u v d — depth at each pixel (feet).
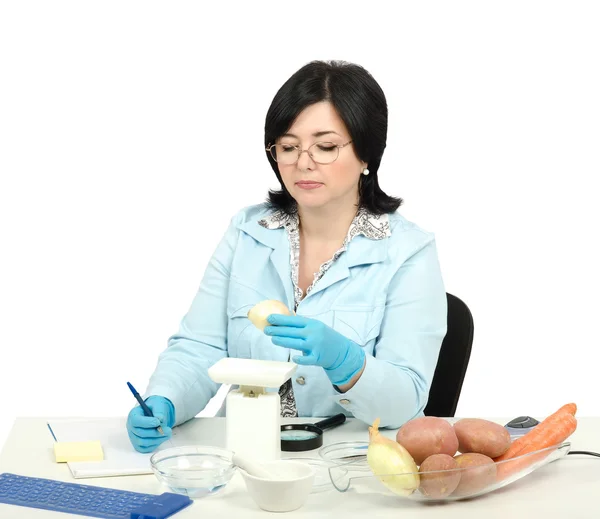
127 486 8.09
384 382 9.27
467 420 8.16
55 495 7.78
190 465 8.25
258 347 10.33
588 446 9.04
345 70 9.82
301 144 9.75
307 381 10.12
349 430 9.59
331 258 10.37
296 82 9.75
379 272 10.17
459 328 10.71
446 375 10.71
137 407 9.04
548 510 7.65
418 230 10.42
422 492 7.66
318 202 9.89
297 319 8.71
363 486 8.12
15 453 8.82
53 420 9.66
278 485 7.52
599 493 7.97
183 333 10.68
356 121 9.72
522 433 8.97
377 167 10.36
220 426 9.77
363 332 10.04
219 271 10.80
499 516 7.55
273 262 10.57
